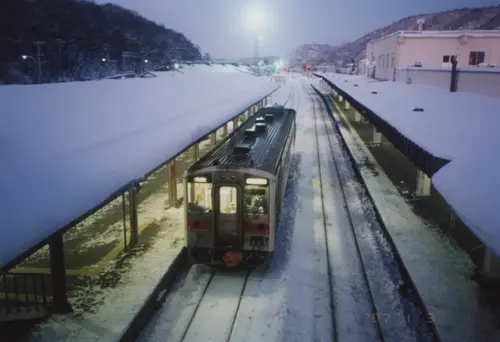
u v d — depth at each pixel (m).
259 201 10.16
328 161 22.16
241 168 10.06
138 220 13.27
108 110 12.08
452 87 21.88
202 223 10.33
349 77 58.47
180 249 11.22
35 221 5.57
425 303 8.84
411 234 12.27
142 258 10.71
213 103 18.72
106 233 12.24
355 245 12.13
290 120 18.42
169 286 9.99
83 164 7.67
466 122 13.06
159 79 21.12
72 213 6.09
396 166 20.12
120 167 8.02
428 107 16.78
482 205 6.47
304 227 13.37
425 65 33.00
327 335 8.24
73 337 7.70
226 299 9.38
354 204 15.51
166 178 18.06
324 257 11.37
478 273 9.73
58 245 8.15
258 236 10.25
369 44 53.03
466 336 7.80
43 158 7.42
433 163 9.30
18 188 6.16
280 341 8.06
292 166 20.72
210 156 11.31
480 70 19.47
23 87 11.62
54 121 9.68
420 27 36.72
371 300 9.34
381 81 38.47
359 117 34.75
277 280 10.13
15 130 8.37
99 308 8.59
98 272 10.02
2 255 4.82
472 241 11.77
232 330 8.34
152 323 8.62
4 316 8.00
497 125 12.52
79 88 13.44
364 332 8.34
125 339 7.84
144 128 11.24
